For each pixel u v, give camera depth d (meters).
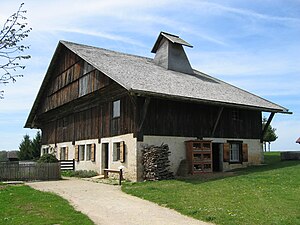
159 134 19.45
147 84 18.39
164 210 10.94
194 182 16.53
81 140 25.84
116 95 21.17
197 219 9.68
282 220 8.97
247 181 15.78
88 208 11.21
